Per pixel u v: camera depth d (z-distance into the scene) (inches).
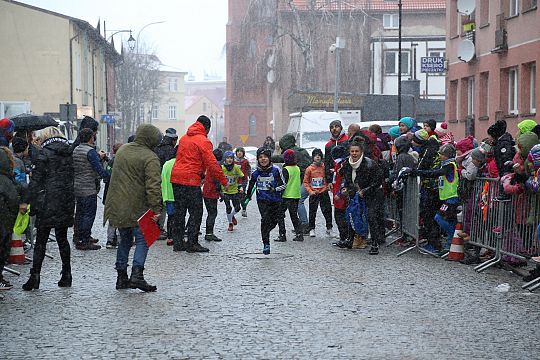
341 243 748.6
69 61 2445.9
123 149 529.7
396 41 3415.4
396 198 768.9
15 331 410.9
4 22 2426.2
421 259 671.8
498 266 617.0
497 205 602.9
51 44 2442.2
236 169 932.0
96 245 758.5
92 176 747.4
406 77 3415.4
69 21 2447.1
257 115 4173.2
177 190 722.2
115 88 4109.3
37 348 375.6
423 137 688.4
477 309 463.5
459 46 1598.2
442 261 659.4
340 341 386.0
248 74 2896.2
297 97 2479.1
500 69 1473.9
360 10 2920.8
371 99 2541.8
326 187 844.0
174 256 698.2
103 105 3380.9
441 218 679.1
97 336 398.3
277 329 411.5
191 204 721.6
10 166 507.5
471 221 646.5
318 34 2901.1
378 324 423.5
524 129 616.1
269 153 694.5
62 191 528.1
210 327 416.5
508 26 1432.1
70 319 438.6
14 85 2432.3
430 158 685.9
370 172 701.3
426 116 2642.7
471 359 353.4
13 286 547.2
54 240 814.5
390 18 3563.0
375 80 3346.5
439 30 3558.1
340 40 2314.2
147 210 524.7
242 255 703.1
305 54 2901.1
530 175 545.6
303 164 893.2
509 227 588.4
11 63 2432.3
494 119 1497.3
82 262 667.4
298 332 404.8
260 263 652.1
